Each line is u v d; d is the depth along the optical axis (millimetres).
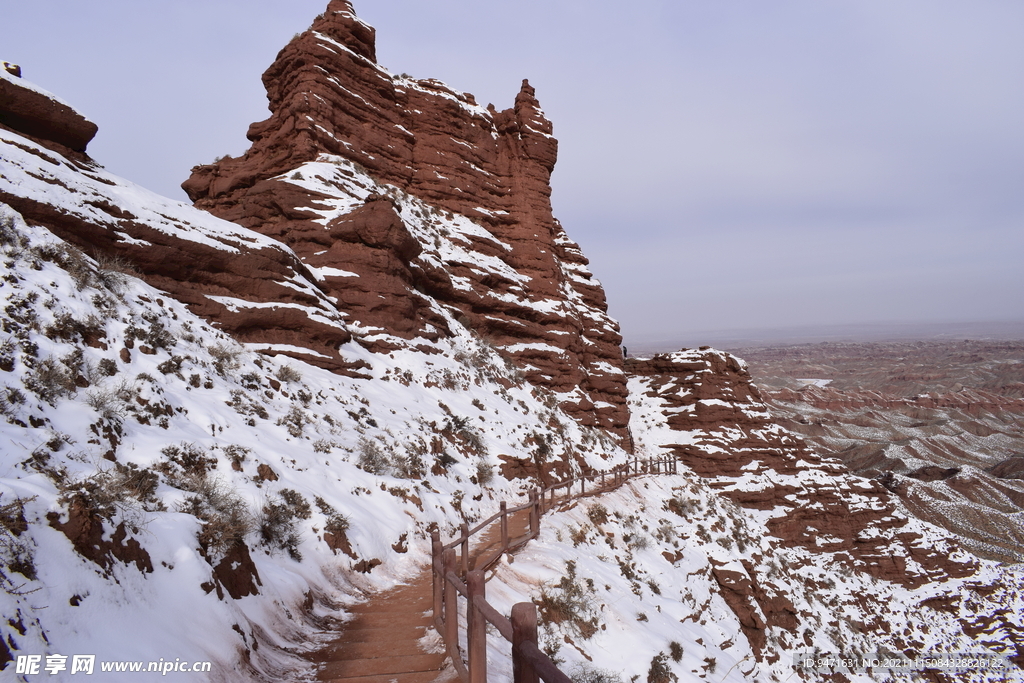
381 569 10453
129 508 6297
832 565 42281
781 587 29438
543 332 36500
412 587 9938
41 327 9305
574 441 29250
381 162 31891
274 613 7246
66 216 13117
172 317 14211
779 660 23938
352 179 26938
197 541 6754
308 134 27359
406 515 12477
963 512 86375
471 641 5129
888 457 154375
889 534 46781
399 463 14758
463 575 9430
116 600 5000
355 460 13492
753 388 52156
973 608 45094
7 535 4391
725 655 18469
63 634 4195
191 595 5918
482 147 39219
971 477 100875
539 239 39656
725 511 34438
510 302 34156
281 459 11250
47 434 6957
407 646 7176
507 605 10352
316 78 28953
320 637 7512
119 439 8383
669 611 17234
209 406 11516
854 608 38125
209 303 16453
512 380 29734
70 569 4758
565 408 35062
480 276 32562
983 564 50438
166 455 8672
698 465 46375
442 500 14531
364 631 7770
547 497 20203
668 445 48312
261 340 17547
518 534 14773
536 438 24797
